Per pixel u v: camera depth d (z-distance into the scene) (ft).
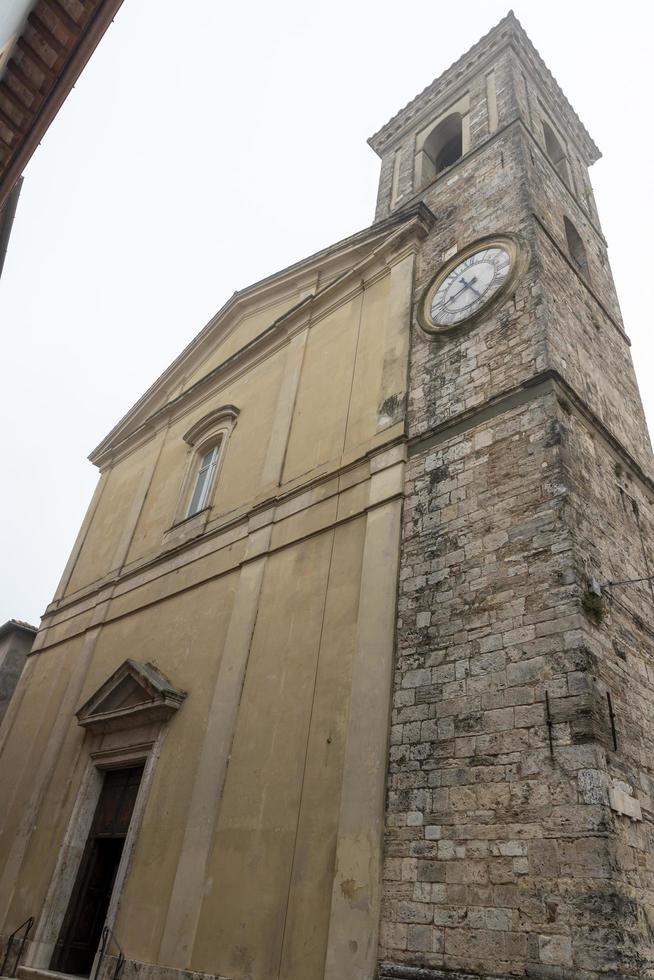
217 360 61.82
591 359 38.29
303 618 33.88
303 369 47.52
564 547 25.45
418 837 23.75
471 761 23.71
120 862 34.94
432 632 27.66
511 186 43.24
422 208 45.75
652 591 30.25
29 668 56.75
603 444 32.71
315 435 41.78
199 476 53.11
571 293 39.99
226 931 27.96
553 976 18.79
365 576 31.73
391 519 32.32
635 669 25.59
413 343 39.45
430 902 22.34
